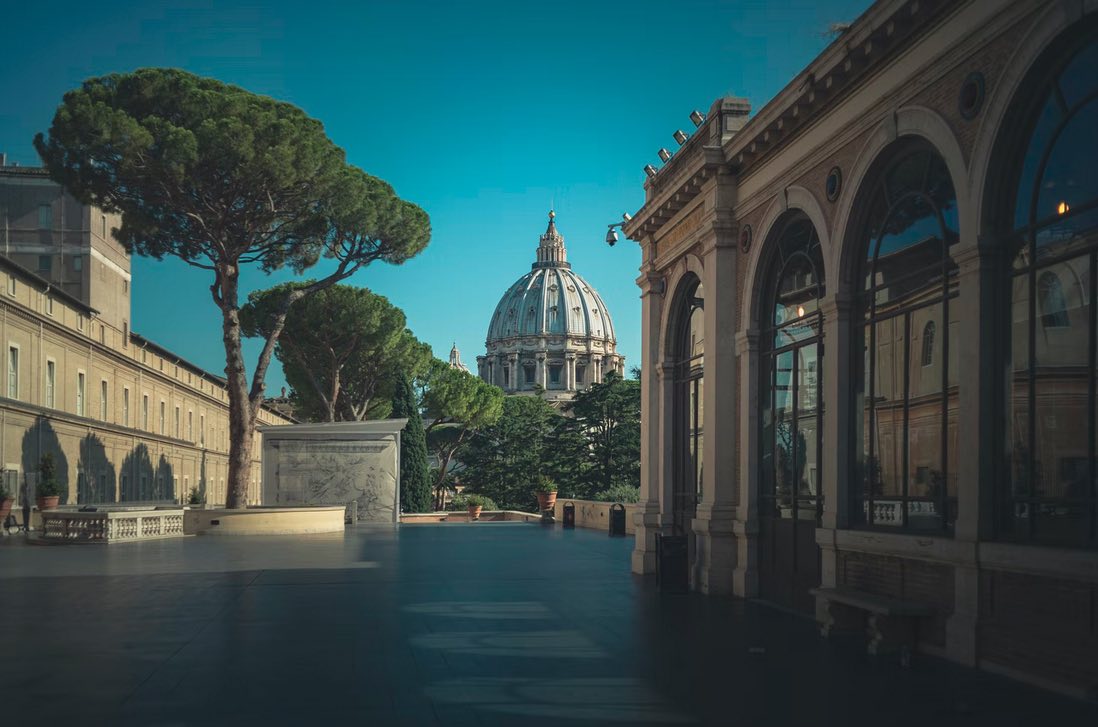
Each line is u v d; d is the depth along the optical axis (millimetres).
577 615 14609
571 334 199125
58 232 55031
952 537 11031
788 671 10305
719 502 17500
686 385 20812
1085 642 8906
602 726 8008
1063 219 9555
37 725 8008
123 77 32906
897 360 12633
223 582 19219
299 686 9516
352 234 39719
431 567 22609
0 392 39062
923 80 11633
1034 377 9891
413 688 9445
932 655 11141
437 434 94188
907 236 12430
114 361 54094
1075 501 9297
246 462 37469
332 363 55906
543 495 55750
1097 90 9070
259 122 33438
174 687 9469
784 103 14727
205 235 35812
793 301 15773
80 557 25547
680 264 20422
